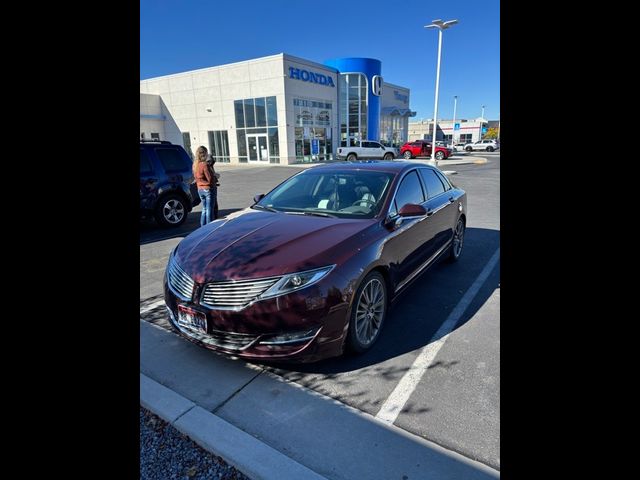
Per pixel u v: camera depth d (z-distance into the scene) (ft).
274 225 11.23
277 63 92.07
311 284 8.82
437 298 13.96
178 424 7.69
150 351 10.55
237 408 8.29
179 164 27.45
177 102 109.19
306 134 101.71
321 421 7.87
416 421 7.82
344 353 10.02
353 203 12.32
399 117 150.41
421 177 14.90
